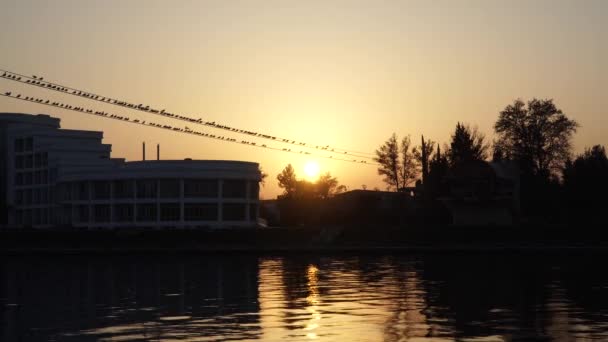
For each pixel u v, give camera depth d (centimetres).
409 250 10912
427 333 3797
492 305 4841
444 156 16200
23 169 16575
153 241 12756
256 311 4738
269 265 9112
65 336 3900
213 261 10044
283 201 17675
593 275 6950
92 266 9525
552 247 10750
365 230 12275
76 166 15062
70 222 15162
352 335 3772
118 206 14388
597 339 3584
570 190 13225
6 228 14862
